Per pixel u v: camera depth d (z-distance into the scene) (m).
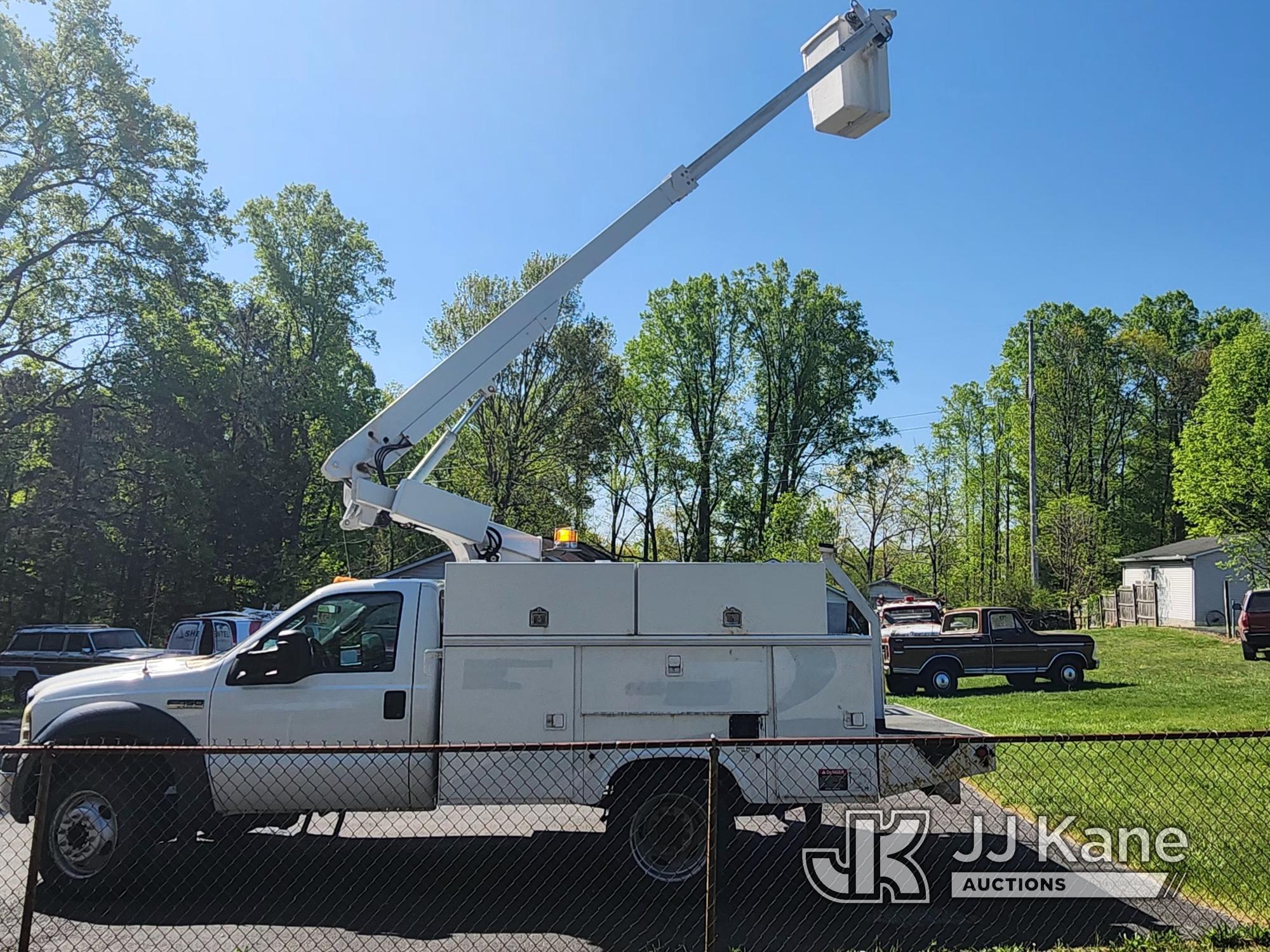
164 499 31.86
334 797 5.79
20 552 28.14
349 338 43.41
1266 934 4.79
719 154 7.76
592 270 7.64
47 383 30.66
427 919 5.39
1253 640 22.14
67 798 5.71
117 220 27.67
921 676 20.31
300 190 42.34
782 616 5.77
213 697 5.86
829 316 49.25
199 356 31.55
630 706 5.66
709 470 49.56
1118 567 45.47
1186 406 54.06
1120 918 5.29
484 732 5.64
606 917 5.42
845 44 7.49
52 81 25.77
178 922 5.31
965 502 58.47
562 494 40.84
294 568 36.66
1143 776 9.05
